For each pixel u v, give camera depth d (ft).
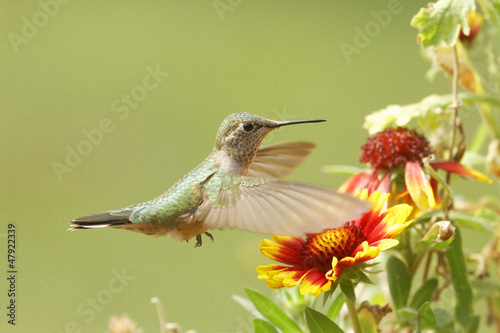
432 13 13.92
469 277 15.34
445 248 12.99
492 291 15.96
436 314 13.83
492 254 16.46
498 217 17.81
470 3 13.73
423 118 15.75
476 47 17.35
